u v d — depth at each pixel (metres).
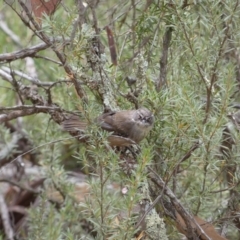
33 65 10.60
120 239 5.92
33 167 10.63
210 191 7.01
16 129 10.34
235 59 7.76
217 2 6.84
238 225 7.63
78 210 8.53
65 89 8.29
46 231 7.67
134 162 6.55
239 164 6.96
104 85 6.76
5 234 9.64
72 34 5.99
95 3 6.47
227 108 6.57
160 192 6.52
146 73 7.00
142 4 7.18
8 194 10.41
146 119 6.43
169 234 7.10
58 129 8.70
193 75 7.08
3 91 10.89
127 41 7.25
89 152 6.78
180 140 6.62
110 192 7.70
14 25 12.17
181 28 6.80
